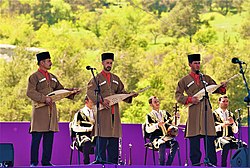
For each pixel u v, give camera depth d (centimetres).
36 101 2275
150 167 2138
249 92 2147
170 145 2503
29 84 2284
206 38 7038
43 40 6831
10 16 7075
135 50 6581
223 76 5772
